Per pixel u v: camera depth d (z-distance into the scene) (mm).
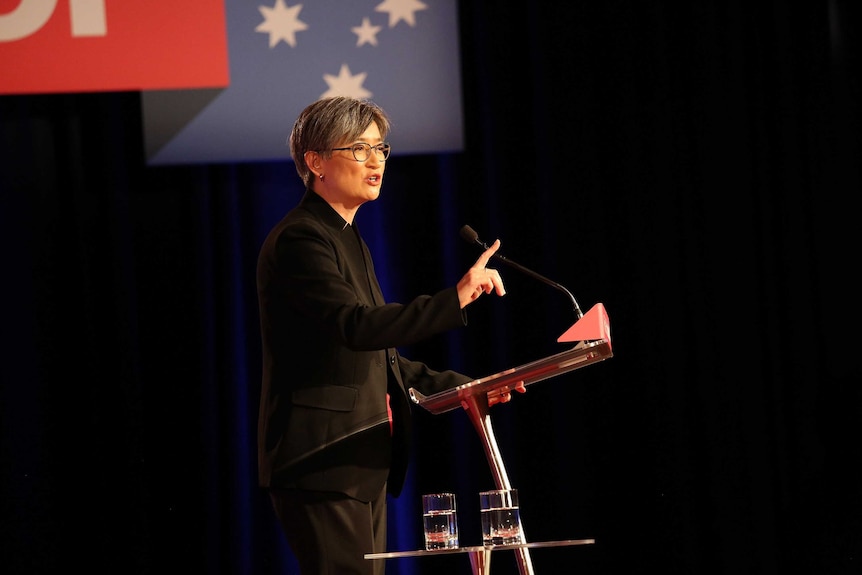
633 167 15234
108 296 14234
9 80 13453
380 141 8383
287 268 7742
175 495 14250
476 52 15211
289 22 14273
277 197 14727
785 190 15375
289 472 7574
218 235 14539
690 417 15125
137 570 13930
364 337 7312
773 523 15016
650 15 15383
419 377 9047
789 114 15430
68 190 14188
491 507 7566
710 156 15336
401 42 14531
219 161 14031
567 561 14812
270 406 7820
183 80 13883
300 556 7621
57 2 13586
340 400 7680
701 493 15078
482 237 15031
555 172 15141
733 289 15242
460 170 15070
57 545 13875
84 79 13617
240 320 14477
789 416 15219
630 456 15000
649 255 15156
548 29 15289
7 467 13883
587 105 15258
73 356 14094
